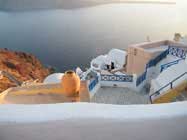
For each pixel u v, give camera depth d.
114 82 9.20
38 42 86.75
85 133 2.39
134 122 2.39
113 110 2.47
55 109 2.44
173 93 7.40
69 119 2.33
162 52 9.84
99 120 2.35
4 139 2.34
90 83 8.28
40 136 2.35
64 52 76.62
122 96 8.59
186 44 10.57
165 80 7.88
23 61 64.88
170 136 2.48
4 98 5.73
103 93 8.80
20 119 2.31
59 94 5.99
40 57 75.50
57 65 70.44
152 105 2.58
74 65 69.88
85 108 2.48
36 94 5.95
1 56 62.12
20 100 5.71
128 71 10.62
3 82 26.03
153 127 2.44
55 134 2.36
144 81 9.23
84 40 83.31
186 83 7.35
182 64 7.90
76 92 5.97
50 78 13.27
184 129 2.50
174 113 2.45
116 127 2.40
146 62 9.59
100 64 16.23
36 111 2.41
